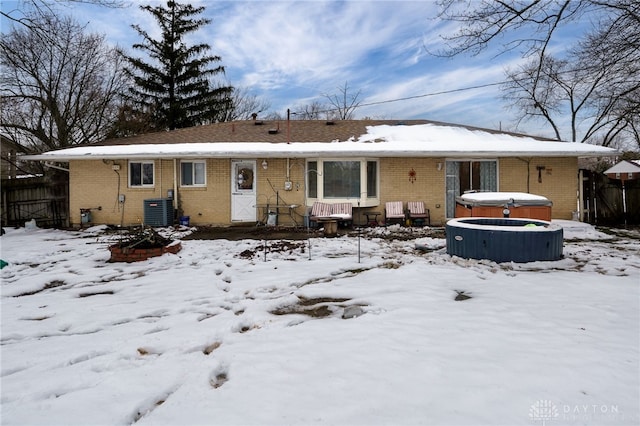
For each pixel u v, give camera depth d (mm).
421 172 12594
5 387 2629
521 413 2125
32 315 4301
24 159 12023
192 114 27859
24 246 9039
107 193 12766
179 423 2119
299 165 12578
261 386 2504
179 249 8078
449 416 2107
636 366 2686
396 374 2613
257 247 8539
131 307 4484
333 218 10031
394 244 8719
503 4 6410
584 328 3463
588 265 6320
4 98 17125
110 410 2293
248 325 3902
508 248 6434
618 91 8938
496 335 3311
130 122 22703
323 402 2281
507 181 12602
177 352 3189
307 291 4969
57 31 15281
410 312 4008
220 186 12750
